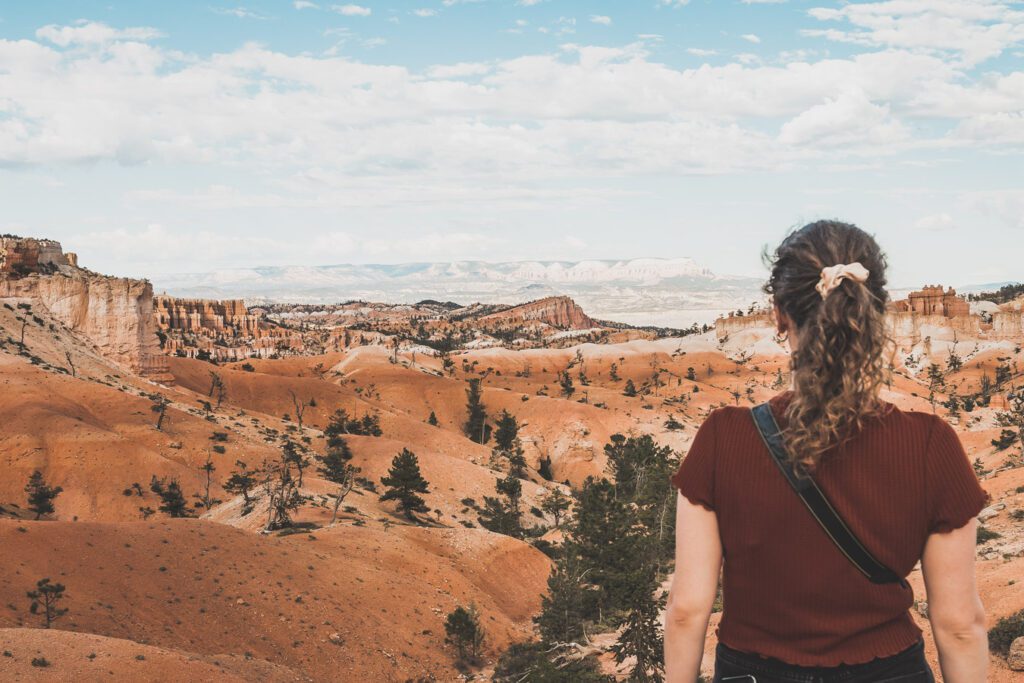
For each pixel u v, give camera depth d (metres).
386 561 71.44
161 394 162.88
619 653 34.22
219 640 51.12
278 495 90.69
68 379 135.62
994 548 41.09
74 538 55.31
